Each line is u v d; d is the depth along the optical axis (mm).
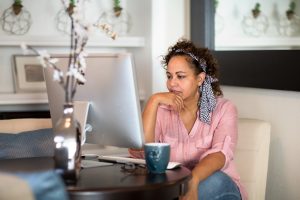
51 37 3303
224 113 2160
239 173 2314
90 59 1757
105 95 1750
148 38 3441
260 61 2590
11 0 3480
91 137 1880
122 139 1782
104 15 3680
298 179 2416
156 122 2271
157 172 1673
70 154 1529
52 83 1884
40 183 1128
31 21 3527
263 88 2588
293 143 2447
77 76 1570
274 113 2570
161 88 3420
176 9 3348
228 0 2854
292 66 2352
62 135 1535
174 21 3361
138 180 1566
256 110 2709
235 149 2342
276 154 2568
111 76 1713
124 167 1785
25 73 3451
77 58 1622
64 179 1531
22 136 2135
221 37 2943
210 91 2203
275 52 2469
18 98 3275
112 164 1862
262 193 2318
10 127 2357
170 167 1748
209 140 2154
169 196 1542
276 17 2467
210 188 1967
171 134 2246
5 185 1115
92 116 1815
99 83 1750
